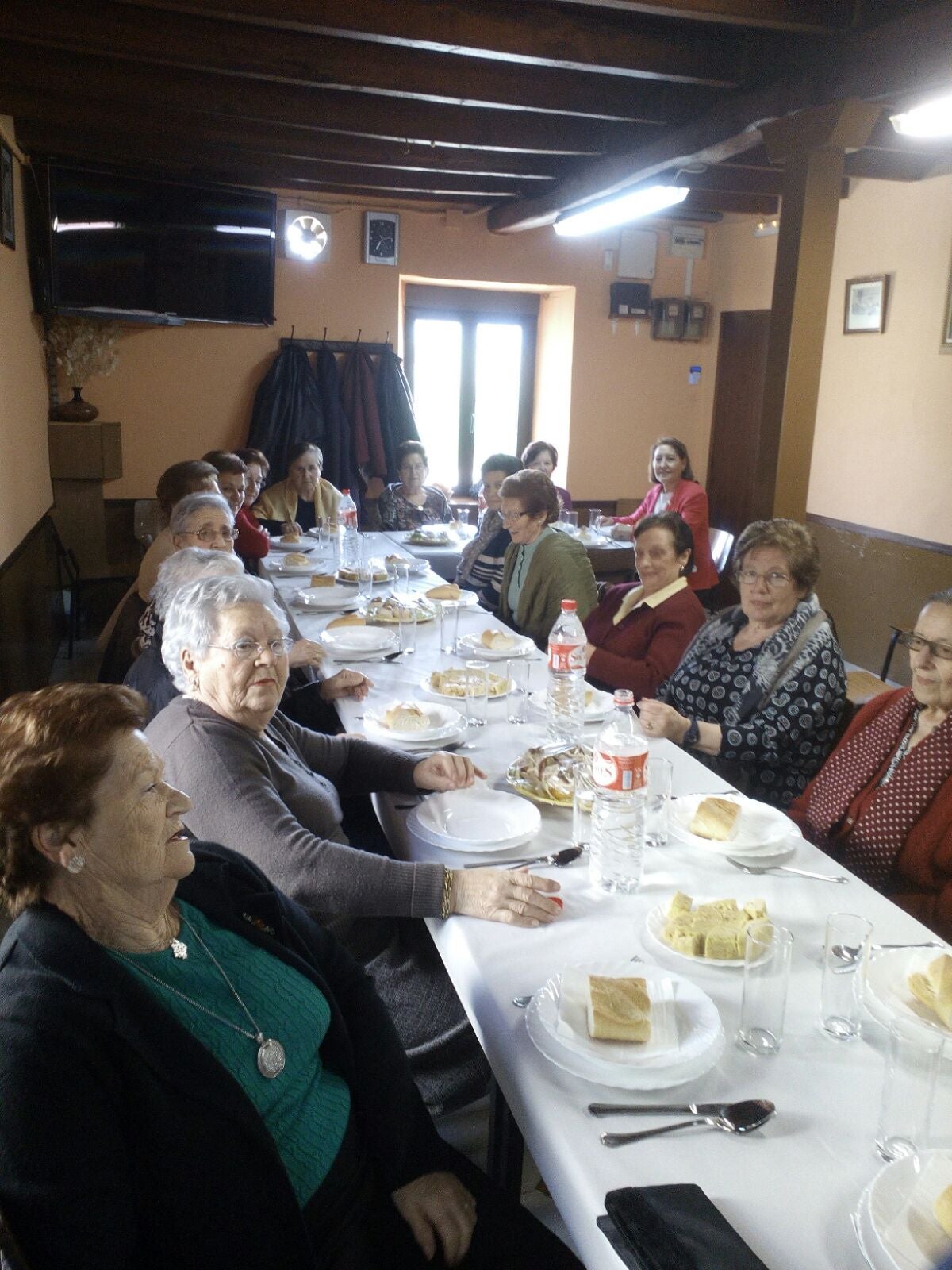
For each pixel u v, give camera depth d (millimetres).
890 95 2992
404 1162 1293
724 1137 1003
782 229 3562
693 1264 815
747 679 2322
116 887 1072
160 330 5949
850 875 1588
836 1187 938
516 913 1420
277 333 6164
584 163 4938
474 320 6953
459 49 3184
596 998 1139
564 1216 974
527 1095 1076
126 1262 953
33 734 1026
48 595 5012
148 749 1095
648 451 7102
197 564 2123
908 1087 1066
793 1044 1158
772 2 2979
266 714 1653
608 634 3002
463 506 6828
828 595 5801
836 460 5699
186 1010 1104
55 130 4852
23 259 4848
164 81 3988
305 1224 1079
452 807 1758
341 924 1691
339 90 4195
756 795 2271
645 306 6805
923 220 4973
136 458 6070
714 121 3783
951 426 4887
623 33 3367
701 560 5250
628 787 1537
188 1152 1013
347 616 3230
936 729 1735
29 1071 925
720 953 1305
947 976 1146
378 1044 1340
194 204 5426
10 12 3197
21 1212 896
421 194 6043
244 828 1533
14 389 4309
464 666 2713
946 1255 810
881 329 5285
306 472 5605
